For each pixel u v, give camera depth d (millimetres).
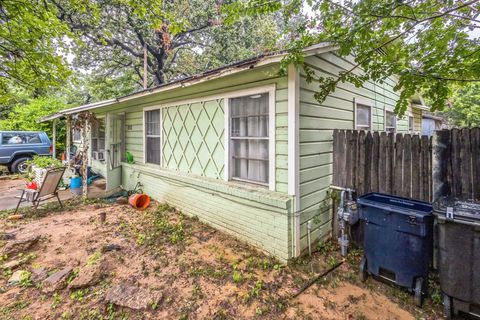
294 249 3385
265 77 3600
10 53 4371
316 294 2738
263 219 3662
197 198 4984
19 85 5027
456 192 2873
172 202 5750
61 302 2564
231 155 4309
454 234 2254
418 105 9367
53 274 2980
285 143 3422
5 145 10273
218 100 4426
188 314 2412
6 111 16078
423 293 2564
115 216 5297
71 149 11328
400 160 3355
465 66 2869
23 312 2430
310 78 3158
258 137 3830
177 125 5492
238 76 3936
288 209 3350
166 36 15148
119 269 3201
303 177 3486
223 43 16859
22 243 3646
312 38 2773
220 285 2883
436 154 3004
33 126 12914
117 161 7570
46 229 4504
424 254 2504
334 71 4266
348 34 2586
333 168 4109
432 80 3031
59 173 5754
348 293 2752
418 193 3199
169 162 5836
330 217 4109
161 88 4781
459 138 2850
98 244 3898
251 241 3873
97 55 16016
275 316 2408
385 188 3498
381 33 2934
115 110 8188
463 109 14742
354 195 3811
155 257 3514
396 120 7785
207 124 4699
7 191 7723
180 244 3951
